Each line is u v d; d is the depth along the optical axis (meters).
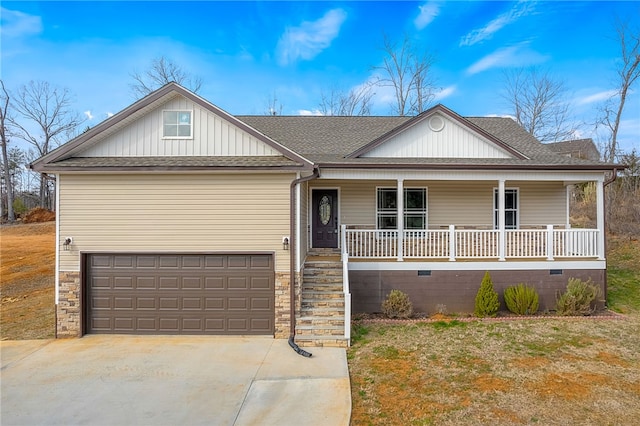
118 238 8.78
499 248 10.40
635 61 22.39
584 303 9.77
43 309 11.12
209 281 8.87
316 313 9.04
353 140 13.41
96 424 5.02
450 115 11.81
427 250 10.91
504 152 11.81
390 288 10.30
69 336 8.70
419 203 12.83
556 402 5.39
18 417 5.20
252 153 9.20
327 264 10.44
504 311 10.30
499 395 5.62
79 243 8.78
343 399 5.62
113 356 7.48
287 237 8.72
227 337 8.66
